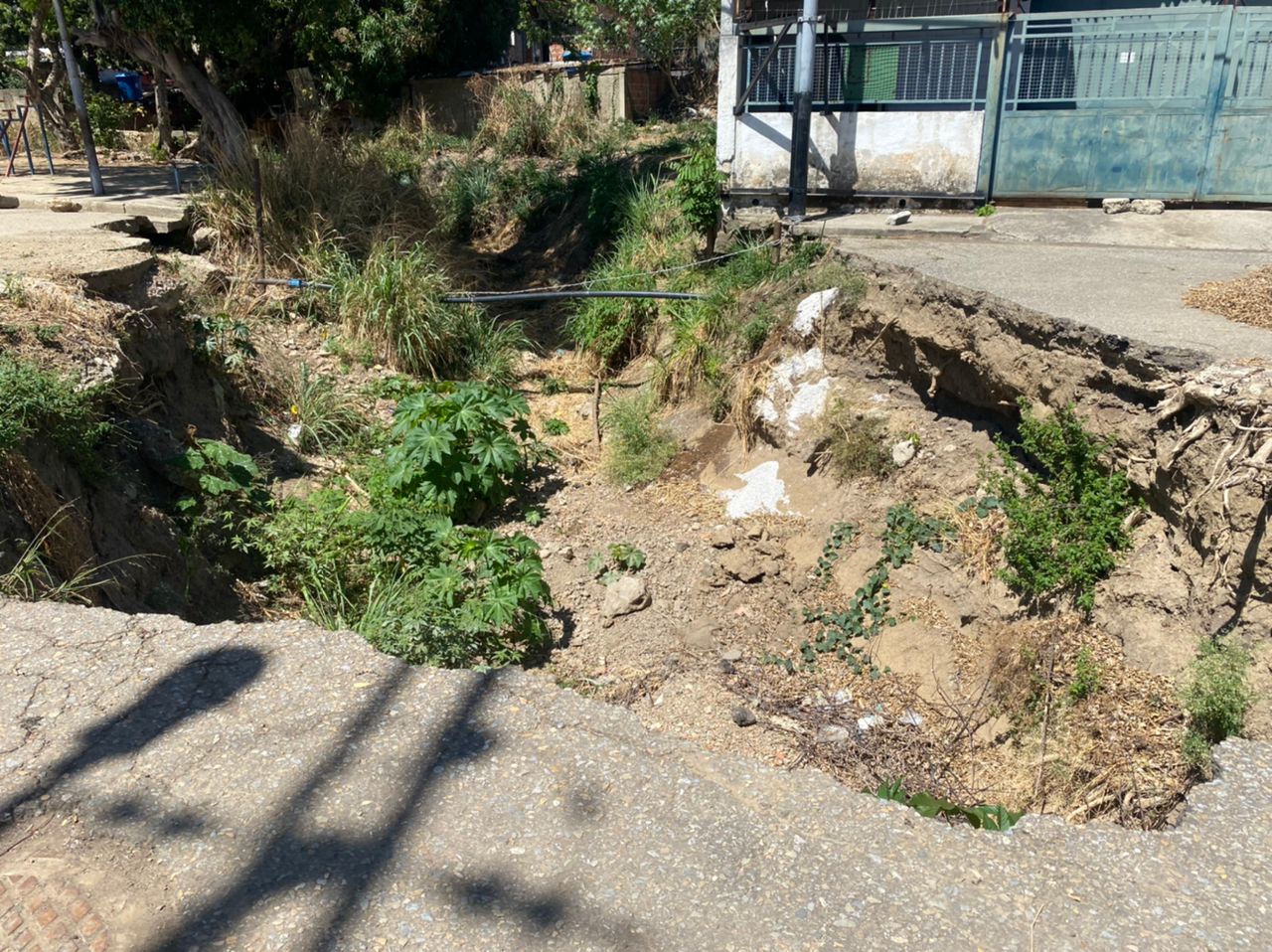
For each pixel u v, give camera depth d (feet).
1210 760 11.94
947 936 7.30
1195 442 14.15
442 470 22.70
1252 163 26.32
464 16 62.75
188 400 23.65
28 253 24.27
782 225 28.27
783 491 22.49
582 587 20.84
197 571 19.07
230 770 9.02
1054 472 17.21
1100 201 27.76
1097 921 7.45
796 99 27.71
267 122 56.85
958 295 19.52
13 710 9.91
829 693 17.56
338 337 31.53
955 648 17.25
